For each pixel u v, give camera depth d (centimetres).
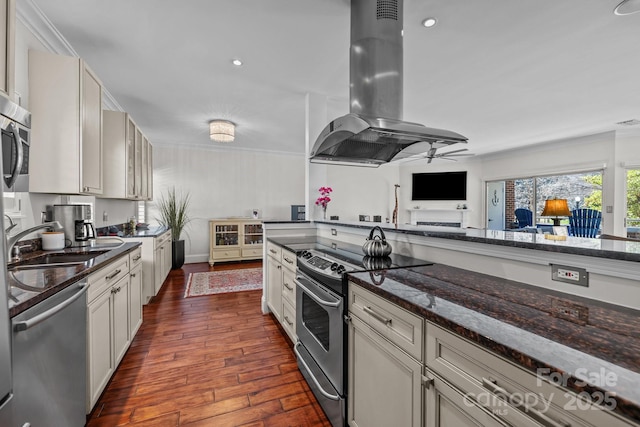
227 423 150
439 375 85
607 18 188
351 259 172
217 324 276
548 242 114
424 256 169
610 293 93
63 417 116
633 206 458
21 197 179
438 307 89
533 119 404
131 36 206
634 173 457
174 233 501
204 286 402
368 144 203
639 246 103
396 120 167
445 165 700
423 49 226
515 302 94
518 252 119
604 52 231
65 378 118
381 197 722
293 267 215
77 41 212
